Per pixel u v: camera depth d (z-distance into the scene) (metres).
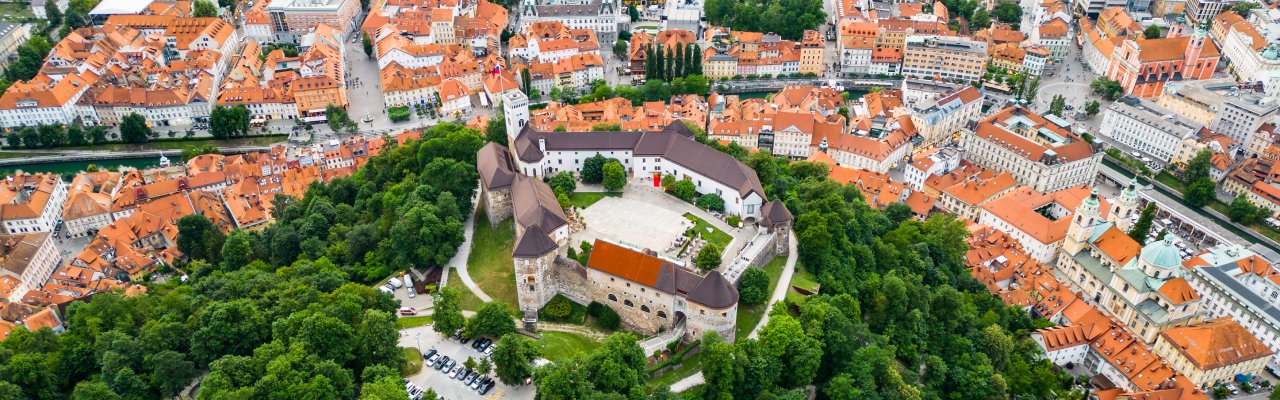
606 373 186.50
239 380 185.12
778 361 197.38
